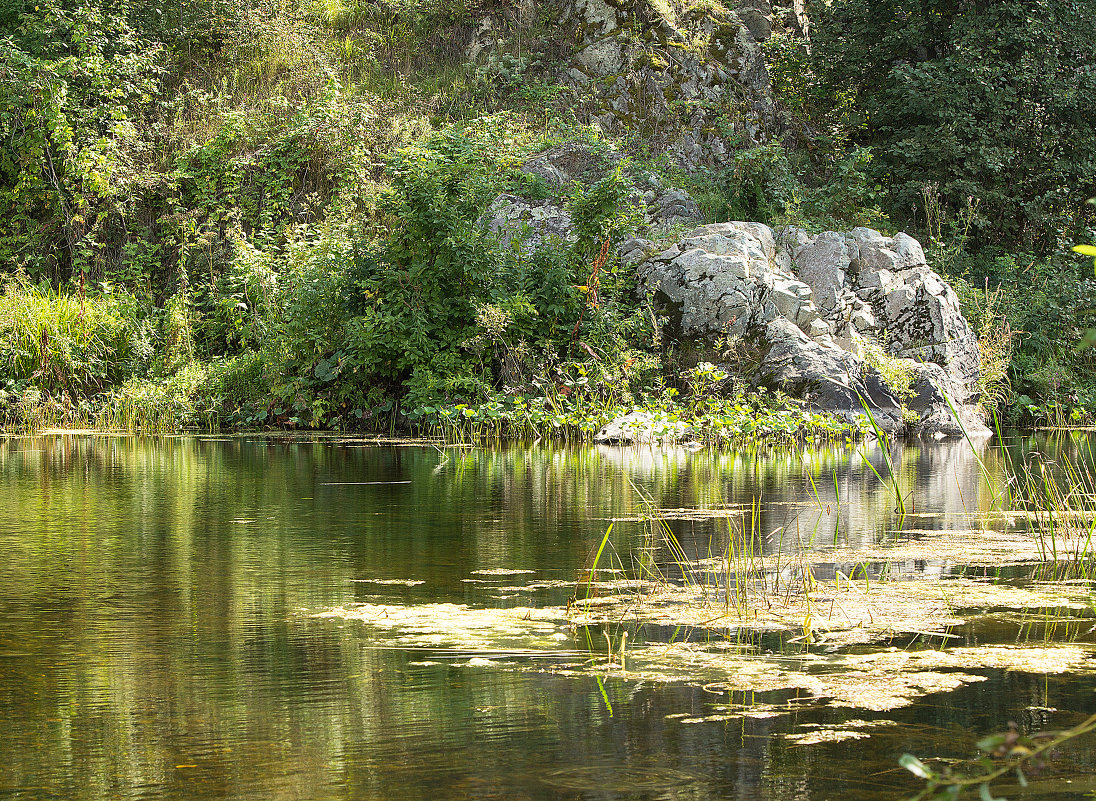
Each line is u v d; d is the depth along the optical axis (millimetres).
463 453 10180
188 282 15398
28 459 9383
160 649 3357
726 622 3764
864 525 5926
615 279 13453
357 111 16781
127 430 12648
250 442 11289
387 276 12852
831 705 2830
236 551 5016
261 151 16438
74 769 2363
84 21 16719
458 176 12781
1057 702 2852
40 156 16031
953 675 3102
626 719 2719
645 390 12609
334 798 2201
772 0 22281
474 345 12430
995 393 14523
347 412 13055
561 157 16438
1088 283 16422
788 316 13109
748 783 2285
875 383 12766
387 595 4133
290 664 3207
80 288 14594
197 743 2535
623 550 5098
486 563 4773
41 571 4551
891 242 14102
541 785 2271
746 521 6016
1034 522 6062
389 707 2811
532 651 3377
